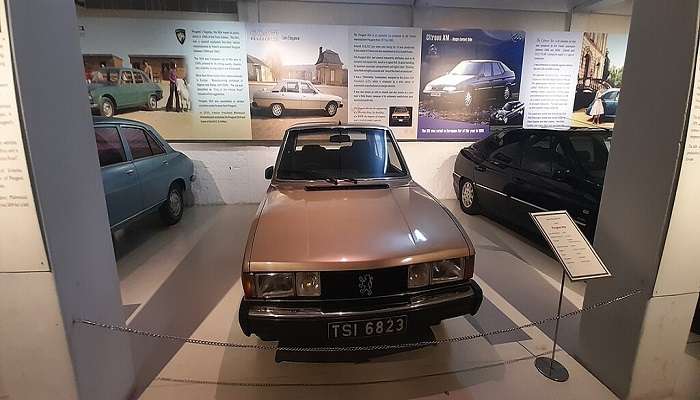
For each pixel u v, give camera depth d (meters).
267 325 1.82
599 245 2.04
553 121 5.65
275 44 4.98
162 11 4.83
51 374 1.52
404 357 2.24
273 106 5.18
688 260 1.75
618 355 1.94
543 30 5.45
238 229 4.50
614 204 1.93
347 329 1.84
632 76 1.79
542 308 2.79
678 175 1.62
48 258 1.40
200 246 3.98
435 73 5.29
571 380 2.07
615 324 1.95
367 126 3.22
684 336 1.88
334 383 2.04
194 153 5.30
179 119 5.07
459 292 1.98
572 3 5.31
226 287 3.10
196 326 2.55
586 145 3.53
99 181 1.71
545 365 2.17
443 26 5.30
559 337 2.44
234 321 2.61
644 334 1.82
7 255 1.38
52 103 1.40
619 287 1.92
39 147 1.34
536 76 5.44
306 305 1.84
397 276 1.87
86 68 4.70
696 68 1.51
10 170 1.30
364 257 1.83
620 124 1.87
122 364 1.86
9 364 1.50
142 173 3.78
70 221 1.51
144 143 4.03
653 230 1.73
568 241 1.96
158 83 4.91
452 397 1.94
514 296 2.96
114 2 4.71
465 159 4.92
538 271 3.39
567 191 3.31
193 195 5.46
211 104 5.08
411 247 1.92
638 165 1.79
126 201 3.48
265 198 2.61
